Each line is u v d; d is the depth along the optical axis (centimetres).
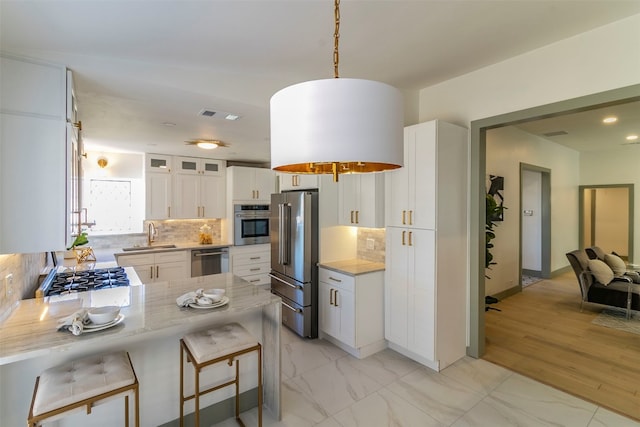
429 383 268
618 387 262
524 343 347
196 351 185
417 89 354
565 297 523
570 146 665
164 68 238
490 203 431
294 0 171
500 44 252
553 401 243
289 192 388
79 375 156
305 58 250
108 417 189
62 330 159
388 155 121
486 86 298
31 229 196
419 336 296
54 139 202
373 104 117
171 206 523
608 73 229
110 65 218
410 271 303
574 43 243
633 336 365
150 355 203
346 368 294
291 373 285
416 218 297
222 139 410
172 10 168
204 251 530
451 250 297
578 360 308
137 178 520
